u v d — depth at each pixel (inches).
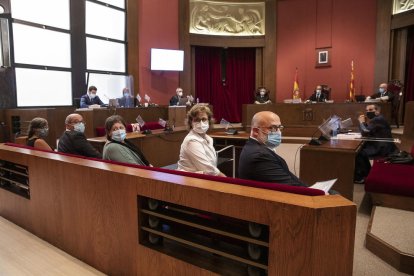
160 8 341.7
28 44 248.1
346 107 293.0
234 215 56.0
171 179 65.8
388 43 315.6
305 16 363.9
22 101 248.4
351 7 339.6
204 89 394.0
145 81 337.1
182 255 65.8
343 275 50.4
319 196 53.4
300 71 370.9
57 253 89.4
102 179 76.5
